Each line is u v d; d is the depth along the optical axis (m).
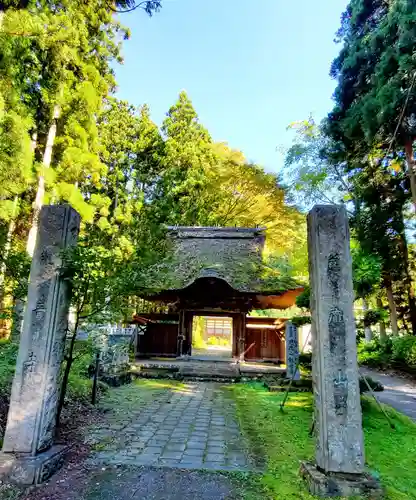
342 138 11.84
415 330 13.55
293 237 22.16
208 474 3.62
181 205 19.17
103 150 15.11
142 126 20.59
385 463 4.00
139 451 4.26
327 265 3.56
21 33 7.94
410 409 7.09
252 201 21.42
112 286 4.42
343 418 3.25
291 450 4.39
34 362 3.58
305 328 13.07
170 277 12.34
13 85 8.38
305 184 16.80
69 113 12.19
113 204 19.20
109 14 12.78
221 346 23.61
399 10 8.03
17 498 3.01
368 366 14.61
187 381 9.93
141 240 15.22
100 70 14.27
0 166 8.16
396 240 13.26
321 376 3.36
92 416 5.70
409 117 9.38
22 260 4.59
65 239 3.89
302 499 3.04
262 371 10.55
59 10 11.17
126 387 8.60
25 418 3.46
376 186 12.30
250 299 12.62
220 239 14.83
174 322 13.75
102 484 3.34
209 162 20.33
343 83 11.01
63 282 3.89
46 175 10.45
